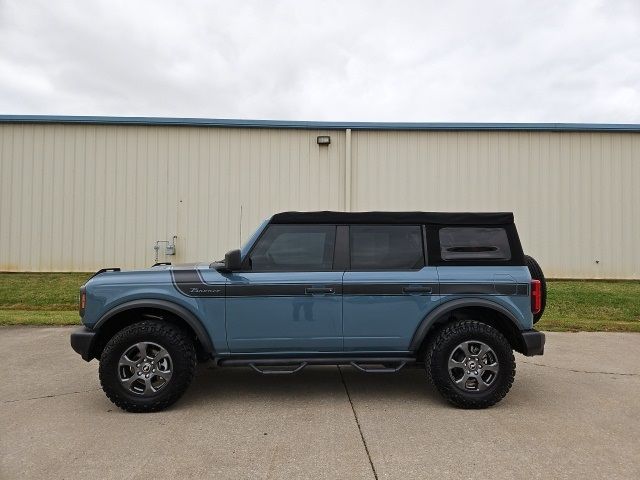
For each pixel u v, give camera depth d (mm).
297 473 3107
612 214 13031
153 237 12930
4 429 3861
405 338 4496
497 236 4680
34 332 8023
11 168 12898
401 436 3727
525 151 13062
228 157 13000
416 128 12969
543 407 4461
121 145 12961
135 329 4273
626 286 12336
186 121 12898
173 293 4398
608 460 3311
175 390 4246
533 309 4574
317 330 4457
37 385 5121
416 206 13016
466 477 3055
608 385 5219
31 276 12680
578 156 13078
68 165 12938
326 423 4012
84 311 4398
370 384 5234
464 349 4391
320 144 13023
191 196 12984
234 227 12984
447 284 4512
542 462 3273
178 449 3477
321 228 4645
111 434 3754
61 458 3316
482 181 13039
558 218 13031
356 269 4555
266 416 4180
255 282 4434
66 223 12922
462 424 3994
